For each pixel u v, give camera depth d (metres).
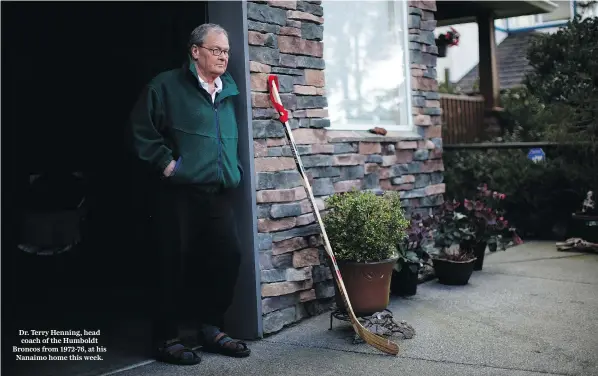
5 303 4.73
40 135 5.90
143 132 3.17
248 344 3.57
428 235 4.76
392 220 3.74
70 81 6.01
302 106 4.03
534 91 7.43
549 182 6.67
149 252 5.64
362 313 3.71
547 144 6.78
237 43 3.64
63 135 5.96
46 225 5.62
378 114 5.02
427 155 5.32
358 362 3.20
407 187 5.09
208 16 3.78
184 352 3.30
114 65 5.79
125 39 5.42
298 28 4.01
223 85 3.40
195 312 3.76
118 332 3.96
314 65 4.12
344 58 4.74
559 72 7.07
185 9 4.32
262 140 3.72
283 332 3.76
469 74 12.38
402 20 5.25
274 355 3.36
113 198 5.80
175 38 4.57
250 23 3.67
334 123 4.61
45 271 5.60
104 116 5.93
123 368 3.26
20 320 4.27
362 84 4.88
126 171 5.78
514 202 6.79
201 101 3.29
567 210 6.68
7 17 5.87
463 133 8.05
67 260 5.67
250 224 3.63
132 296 4.91
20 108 5.91
